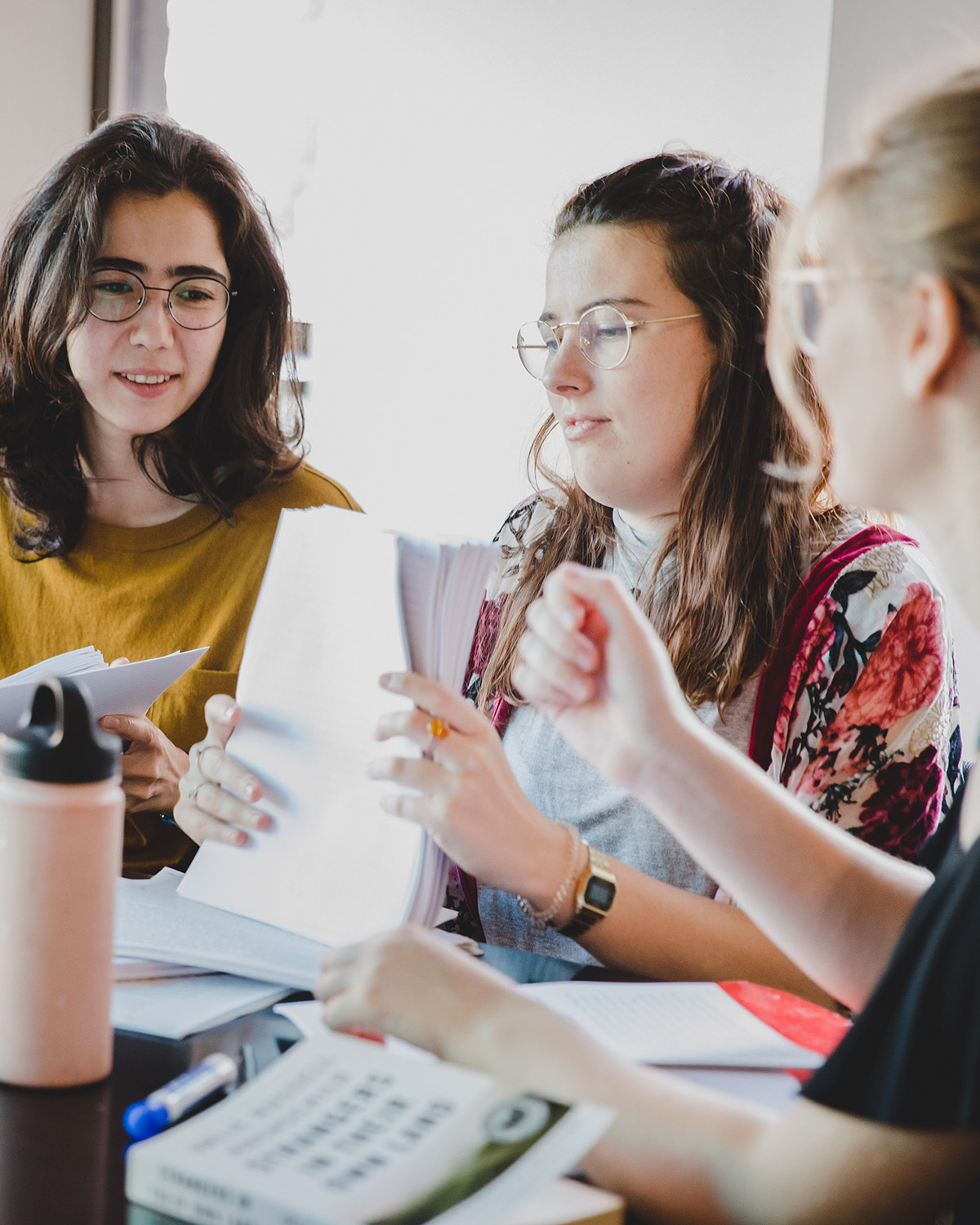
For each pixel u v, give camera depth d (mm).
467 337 2588
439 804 958
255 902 1011
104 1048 736
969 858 623
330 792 1005
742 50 2312
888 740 1218
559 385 1312
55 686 705
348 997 711
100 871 716
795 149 2277
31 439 1646
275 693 1042
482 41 2520
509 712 1429
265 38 2645
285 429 1804
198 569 1659
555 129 2486
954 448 652
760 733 1270
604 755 895
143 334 1542
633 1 2393
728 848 871
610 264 1288
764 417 1297
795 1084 788
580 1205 583
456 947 1030
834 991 871
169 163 1572
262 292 1670
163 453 1636
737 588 1292
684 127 2377
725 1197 609
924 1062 594
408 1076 612
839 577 1270
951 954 600
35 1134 672
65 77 2580
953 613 2084
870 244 673
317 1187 535
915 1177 590
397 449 2658
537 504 1602
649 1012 884
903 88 724
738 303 1282
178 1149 568
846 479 707
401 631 965
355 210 2643
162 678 1180
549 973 1003
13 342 1604
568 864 1036
